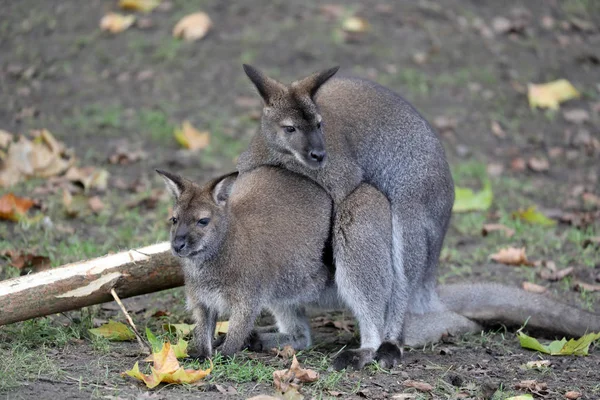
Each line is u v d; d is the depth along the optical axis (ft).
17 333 32.30
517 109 64.80
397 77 65.16
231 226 32.58
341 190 36.14
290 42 67.46
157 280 34.19
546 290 41.70
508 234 48.16
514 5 76.79
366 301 34.99
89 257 40.47
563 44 73.00
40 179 50.93
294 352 33.96
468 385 30.83
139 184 51.88
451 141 60.34
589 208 53.16
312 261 35.04
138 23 68.74
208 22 68.49
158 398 27.40
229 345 32.45
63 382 28.37
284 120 36.50
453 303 38.52
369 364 33.22
